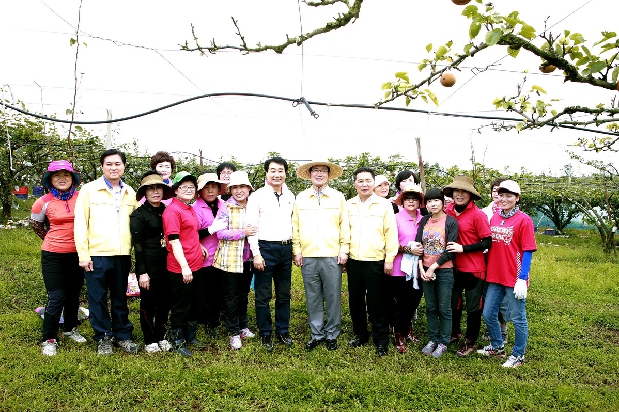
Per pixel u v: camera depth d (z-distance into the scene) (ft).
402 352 15.15
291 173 36.04
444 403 11.78
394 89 9.82
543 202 64.18
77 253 14.28
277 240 14.96
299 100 14.92
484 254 15.19
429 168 37.99
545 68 8.05
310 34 8.43
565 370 14.07
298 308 19.74
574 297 23.17
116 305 14.34
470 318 15.02
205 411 11.02
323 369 13.53
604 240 44.47
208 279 16.16
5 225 37.32
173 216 13.96
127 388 11.86
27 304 18.28
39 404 10.85
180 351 14.20
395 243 14.97
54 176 14.01
